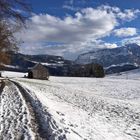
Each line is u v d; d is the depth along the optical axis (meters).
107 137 12.02
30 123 13.08
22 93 31.09
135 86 78.94
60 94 39.84
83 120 16.03
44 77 114.31
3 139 9.84
